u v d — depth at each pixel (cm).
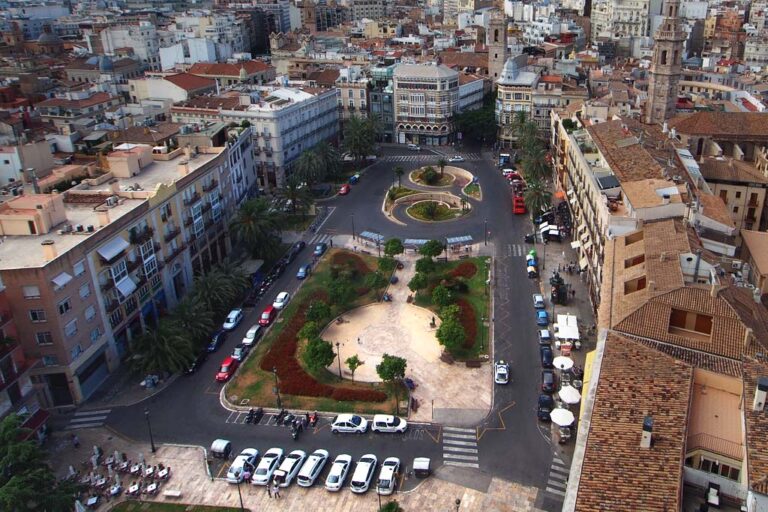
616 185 11244
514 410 9075
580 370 9800
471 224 15700
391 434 8719
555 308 11581
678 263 8212
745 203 13425
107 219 10462
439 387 9631
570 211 14925
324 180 19238
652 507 4891
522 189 17550
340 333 11238
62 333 9294
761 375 5944
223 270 12231
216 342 10969
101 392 10012
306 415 9156
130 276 10862
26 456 7269
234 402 9569
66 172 13575
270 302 12406
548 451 8300
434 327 11238
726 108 18575
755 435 5266
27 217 10156
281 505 7694
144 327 11300
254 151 18700
